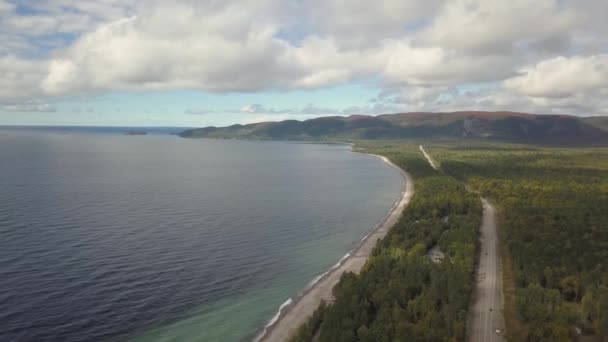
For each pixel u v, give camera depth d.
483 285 92.38
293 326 77.88
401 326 67.69
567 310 74.94
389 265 97.50
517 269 95.25
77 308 83.12
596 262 95.62
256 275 104.38
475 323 75.44
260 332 76.81
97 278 97.38
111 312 82.44
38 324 76.69
